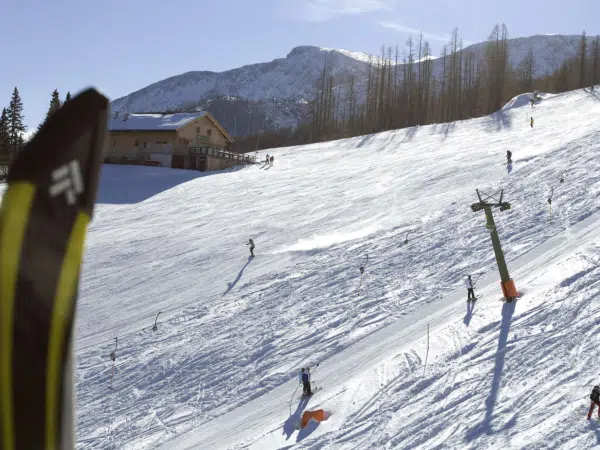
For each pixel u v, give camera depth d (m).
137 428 19.86
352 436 16.33
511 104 79.25
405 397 17.56
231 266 32.47
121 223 42.88
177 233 38.94
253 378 21.44
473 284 23.28
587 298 19.95
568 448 12.79
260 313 26.44
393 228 34.12
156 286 31.20
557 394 15.13
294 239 35.25
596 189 31.27
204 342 24.81
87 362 24.97
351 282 27.80
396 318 23.33
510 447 13.47
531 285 22.55
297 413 18.56
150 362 24.09
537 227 28.50
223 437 18.33
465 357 18.72
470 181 40.66
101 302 30.06
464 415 15.55
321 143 77.44
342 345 22.25
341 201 42.22
